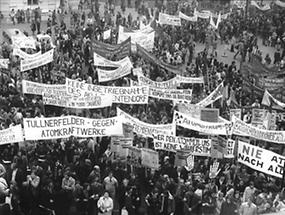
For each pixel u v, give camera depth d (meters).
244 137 21.05
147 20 44.12
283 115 23.23
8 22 44.91
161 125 18.66
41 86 21.05
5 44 32.12
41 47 31.89
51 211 16.62
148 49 33.00
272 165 16.86
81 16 45.69
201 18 42.41
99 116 22.09
